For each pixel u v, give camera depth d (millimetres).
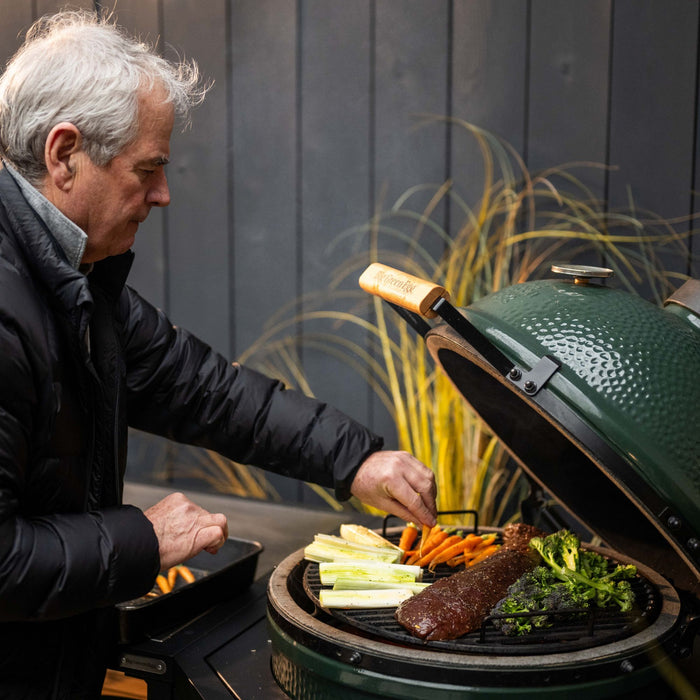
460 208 2330
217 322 2674
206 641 1428
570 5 2141
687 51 2057
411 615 1197
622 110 2137
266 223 2561
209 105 2549
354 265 2475
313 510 2166
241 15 2463
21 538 1069
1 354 1054
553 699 1090
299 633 1204
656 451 1124
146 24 2557
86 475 1265
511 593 1273
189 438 1597
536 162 2238
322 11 2379
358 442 1523
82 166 1129
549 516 1619
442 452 2242
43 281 1143
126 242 1244
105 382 1277
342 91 2402
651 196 2146
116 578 1129
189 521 1232
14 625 1209
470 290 2303
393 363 2455
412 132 2348
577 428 1138
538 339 1208
